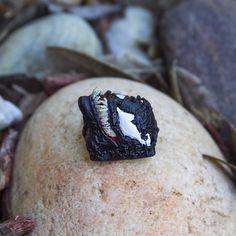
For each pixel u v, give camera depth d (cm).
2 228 15
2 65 22
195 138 17
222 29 23
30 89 22
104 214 14
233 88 21
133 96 16
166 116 17
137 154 15
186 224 15
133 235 14
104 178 15
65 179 15
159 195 15
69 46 23
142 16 26
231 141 19
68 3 25
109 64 20
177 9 24
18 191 16
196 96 21
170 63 22
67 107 17
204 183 16
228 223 15
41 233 15
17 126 19
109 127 14
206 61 22
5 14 24
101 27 25
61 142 16
